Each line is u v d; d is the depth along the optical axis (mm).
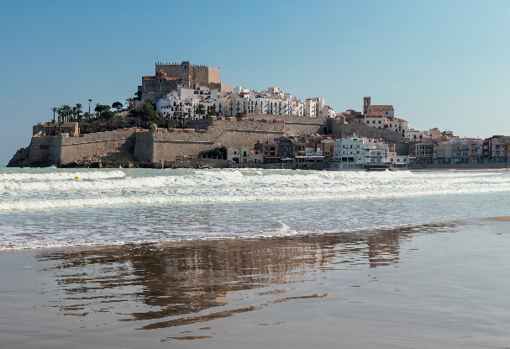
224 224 25672
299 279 12789
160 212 30594
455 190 53156
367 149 187125
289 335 8086
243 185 54750
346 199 41906
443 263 15102
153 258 16078
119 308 9875
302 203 37562
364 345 7586
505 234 22547
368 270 14023
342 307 9883
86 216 28094
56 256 16344
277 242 19859
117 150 171375
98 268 14359
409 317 9156
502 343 7695
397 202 40062
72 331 8336
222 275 13352
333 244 19391
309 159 186750
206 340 7824
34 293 11211
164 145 168875
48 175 64688
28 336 8062
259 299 10602
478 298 10586
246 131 190125
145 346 7555
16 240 19812
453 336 8023
